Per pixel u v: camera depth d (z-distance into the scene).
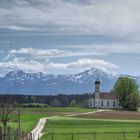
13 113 182.25
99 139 114.44
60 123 172.38
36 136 120.25
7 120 143.50
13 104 175.62
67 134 126.44
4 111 150.50
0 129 54.94
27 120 178.75
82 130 146.50
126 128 158.12
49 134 126.88
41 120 182.62
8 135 59.28
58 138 117.38
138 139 113.69
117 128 157.62
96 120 188.38
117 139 114.00
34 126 158.00
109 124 174.75
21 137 78.38
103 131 142.12
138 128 158.25
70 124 170.62
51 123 171.50
